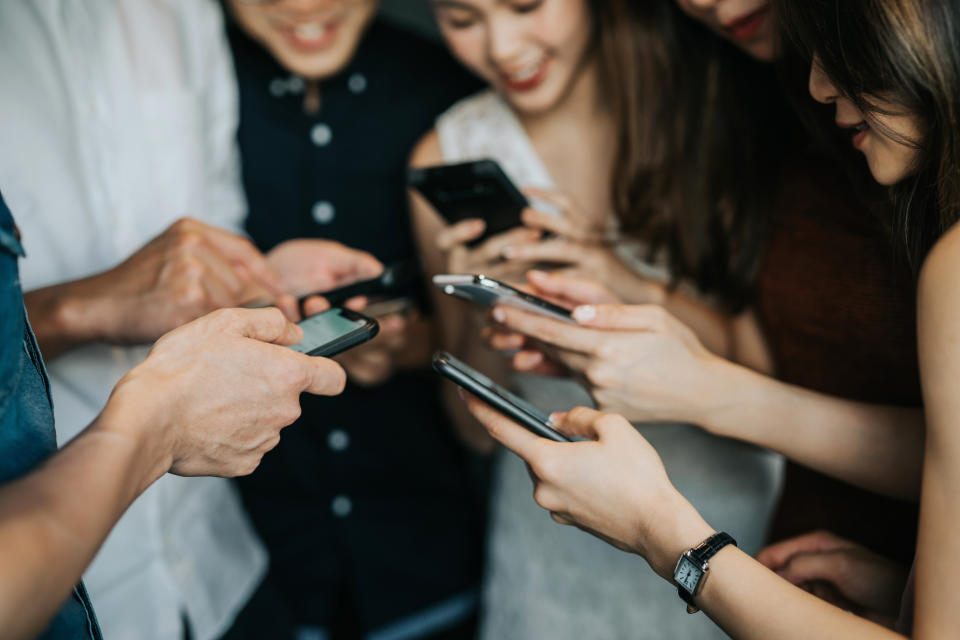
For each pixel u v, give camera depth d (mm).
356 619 1931
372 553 1819
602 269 1447
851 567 1003
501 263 1463
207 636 1477
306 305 1146
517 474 1640
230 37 1719
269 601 1699
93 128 1328
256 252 1249
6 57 1198
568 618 1587
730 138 1360
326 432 1767
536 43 1375
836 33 774
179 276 1103
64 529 556
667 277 1515
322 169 1721
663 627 1524
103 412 684
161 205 1442
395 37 1772
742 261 1382
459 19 1386
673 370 1060
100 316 1130
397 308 1559
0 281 596
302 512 1807
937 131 750
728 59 1328
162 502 1352
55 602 541
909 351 1017
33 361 720
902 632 829
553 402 1596
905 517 1077
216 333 794
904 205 837
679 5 1273
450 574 1859
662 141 1427
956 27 709
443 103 1745
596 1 1415
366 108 1714
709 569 796
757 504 1498
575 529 1558
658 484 843
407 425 1806
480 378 931
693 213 1416
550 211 1594
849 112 841
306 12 1473
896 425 1021
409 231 1776
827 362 1134
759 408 1062
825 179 1118
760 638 759
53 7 1258
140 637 1367
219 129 1633
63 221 1268
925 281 720
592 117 1545
